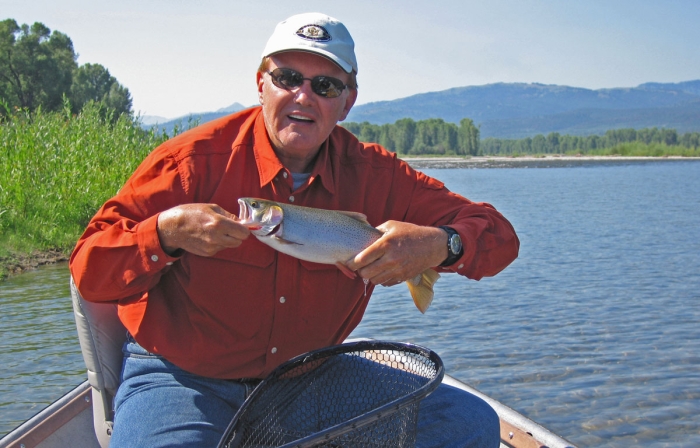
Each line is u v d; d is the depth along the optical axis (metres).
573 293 11.64
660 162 129.38
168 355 2.53
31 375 6.69
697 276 13.28
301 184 2.70
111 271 2.28
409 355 2.62
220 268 2.45
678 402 6.75
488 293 11.58
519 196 37.31
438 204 2.94
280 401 2.50
